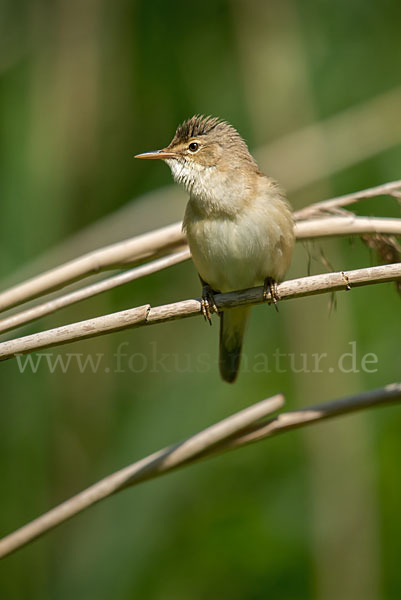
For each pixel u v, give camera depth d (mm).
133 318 5703
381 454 10867
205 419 11078
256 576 10711
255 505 11047
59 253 9758
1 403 11711
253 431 6078
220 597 10680
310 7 12234
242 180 7402
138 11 12617
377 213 11328
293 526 10828
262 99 11750
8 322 6113
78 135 12406
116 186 12781
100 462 12188
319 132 11195
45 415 11906
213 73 12461
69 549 11461
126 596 10562
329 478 10664
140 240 6883
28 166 11633
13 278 9508
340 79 12039
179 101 12555
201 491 11188
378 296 11359
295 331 11172
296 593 10539
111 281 6312
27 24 12477
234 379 8273
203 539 10969
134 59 12734
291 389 11164
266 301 6492
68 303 6188
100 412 12750
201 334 12000
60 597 10961
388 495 10812
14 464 11812
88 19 12523
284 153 11016
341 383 11047
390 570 10633
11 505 11742
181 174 7902
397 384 6125
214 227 7320
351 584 10344
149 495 11086
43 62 12391
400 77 12047
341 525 10492
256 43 11859
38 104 12109
